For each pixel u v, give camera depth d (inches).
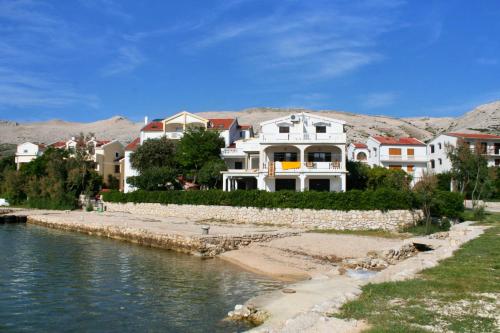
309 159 2694.4
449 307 621.0
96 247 1840.6
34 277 1219.2
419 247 1577.3
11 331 780.0
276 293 895.7
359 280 904.3
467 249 1141.7
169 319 830.5
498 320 559.8
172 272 1283.2
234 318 786.2
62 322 826.2
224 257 1540.4
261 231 1943.9
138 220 2517.2
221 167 2829.7
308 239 1761.8
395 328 527.2
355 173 2819.9
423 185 2007.9
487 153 3846.0
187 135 3048.7
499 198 3361.2
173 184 3048.7
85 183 3659.0
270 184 2687.0
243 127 3754.9
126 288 1083.9
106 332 770.8
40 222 2827.3
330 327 546.9
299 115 2709.2
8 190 3917.3
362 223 2063.2
